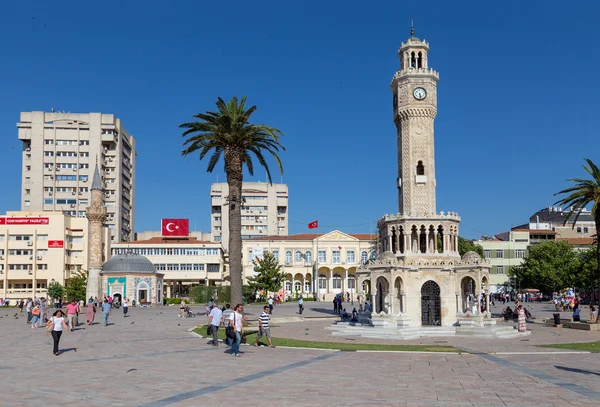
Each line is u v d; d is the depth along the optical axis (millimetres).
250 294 141250
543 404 20531
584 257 136000
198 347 39688
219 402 20891
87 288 126000
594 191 62312
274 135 62344
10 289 157125
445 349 40062
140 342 43125
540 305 121000
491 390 23219
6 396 22031
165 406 20250
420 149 69625
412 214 66750
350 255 176750
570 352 37750
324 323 71750
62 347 40000
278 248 176000
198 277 172875
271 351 37656
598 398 21609
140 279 128625
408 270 63594
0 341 45188
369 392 22734
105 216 129375
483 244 170375
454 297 63469
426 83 70125
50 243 158125
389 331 54625
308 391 22953
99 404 20609
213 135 61438
